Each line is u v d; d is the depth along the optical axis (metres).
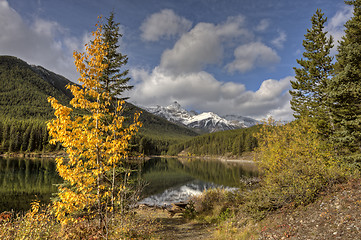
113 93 12.05
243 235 8.23
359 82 11.12
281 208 9.28
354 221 6.07
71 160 5.26
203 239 9.47
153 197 28.72
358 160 11.80
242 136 119.69
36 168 49.19
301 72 22.16
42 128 96.44
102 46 6.03
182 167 77.50
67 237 5.76
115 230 6.48
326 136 17.56
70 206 5.41
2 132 95.56
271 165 12.69
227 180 42.28
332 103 13.01
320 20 21.84
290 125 14.50
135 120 6.01
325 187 8.93
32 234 6.60
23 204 20.75
